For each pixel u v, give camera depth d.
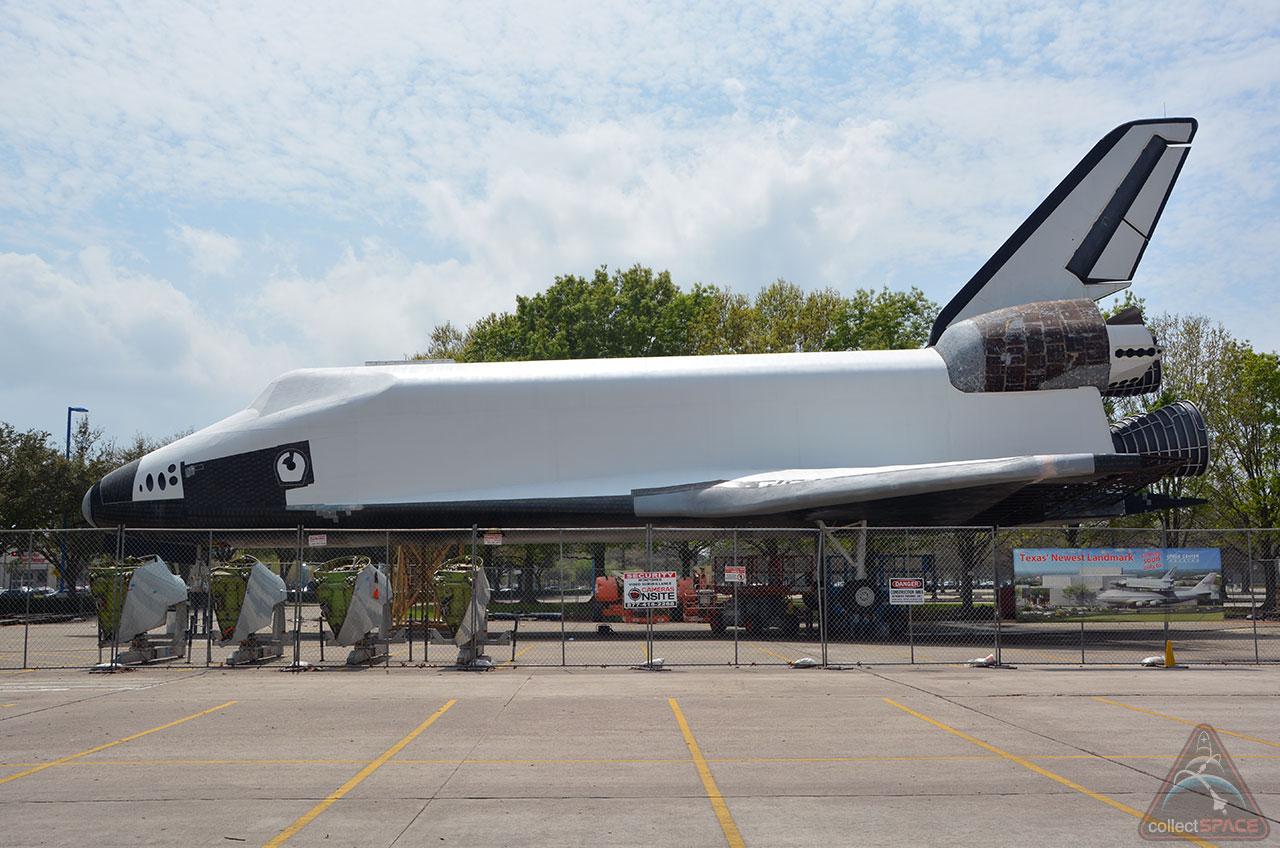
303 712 11.07
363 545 24.78
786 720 10.38
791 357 23.64
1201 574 15.95
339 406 22.80
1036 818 6.58
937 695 12.19
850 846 5.96
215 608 18.61
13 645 21.30
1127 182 25.00
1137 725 10.04
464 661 15.33
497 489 22.39
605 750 8.87
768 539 24.09
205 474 22.61
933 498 21.28
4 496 35.53
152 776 7.96
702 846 5.99
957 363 23.17
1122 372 23.02
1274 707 11.23
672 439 22.64
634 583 15.48
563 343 53.81
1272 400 33.50
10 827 6.52
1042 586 15.99
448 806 6.97
